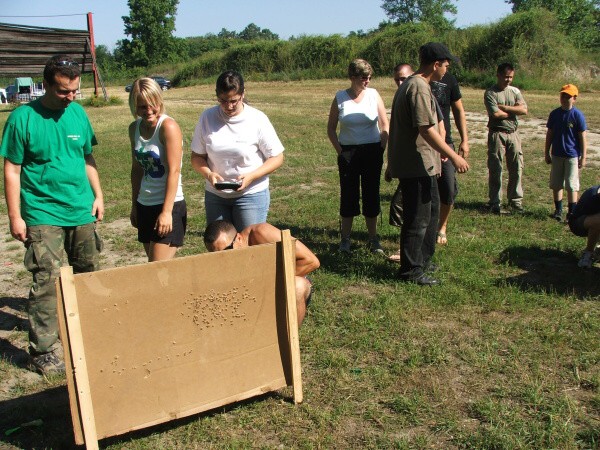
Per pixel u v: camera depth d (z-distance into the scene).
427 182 5.11
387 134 6.15
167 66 62.34
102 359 3.06
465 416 3.37
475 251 6.14
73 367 2.99
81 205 4.16
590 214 5.60
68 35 27.31
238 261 3.33
